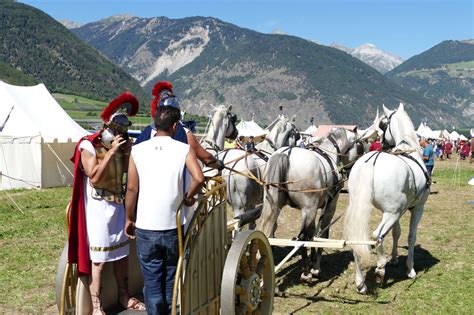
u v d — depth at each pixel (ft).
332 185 25.76
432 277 26.76
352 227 23.16
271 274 17.26
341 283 25.71
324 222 26.81
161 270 13.14
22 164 65.31
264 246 16.71
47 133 68.33
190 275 13.16
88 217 14.29
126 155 15.02
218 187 15.20
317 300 23.18
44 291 24.16
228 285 14.16
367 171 23.48
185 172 13.14
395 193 23.50
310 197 24.06
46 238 35.19
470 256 31.22
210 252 14.82
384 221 23.84
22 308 21.95
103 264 14.32
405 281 26.11
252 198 27.40
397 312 21.68
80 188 14.38
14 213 45.21
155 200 12.85
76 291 14.28
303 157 24.12
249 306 15.44
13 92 70.95
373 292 24.27
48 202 52.06
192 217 13.33
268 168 23.80
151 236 12.84
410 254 26.66
